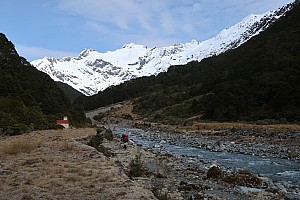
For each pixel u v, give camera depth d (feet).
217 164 96.22
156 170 81.51
